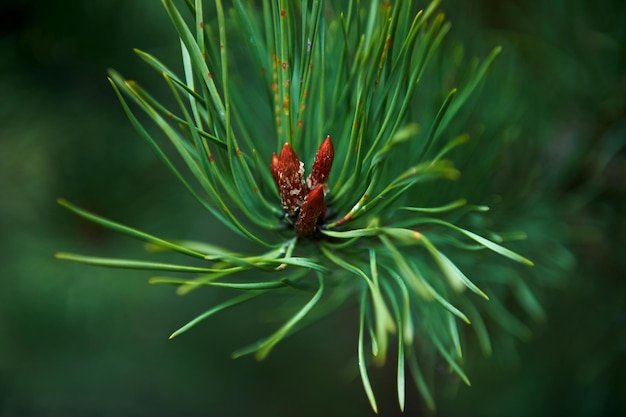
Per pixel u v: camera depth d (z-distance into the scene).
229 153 0.29
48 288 0.45
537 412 0.51
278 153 0.31
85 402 0.66
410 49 0.29
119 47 0.40
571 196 0.38
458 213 0.35
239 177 0.30
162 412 0.67
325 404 0.68
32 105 0.42
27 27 0.40
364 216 0.31
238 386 0.67
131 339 0.61
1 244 0.46
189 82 0.29
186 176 0.43
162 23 0.40
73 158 0.42
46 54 0.40
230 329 0.64
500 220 0.37
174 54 0.40
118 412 0.66
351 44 0.32
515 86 0.38
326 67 0.32
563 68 0.39
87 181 0.42
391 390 0.68
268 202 0.31
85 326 0.56
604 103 0.38
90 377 0.63
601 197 0.39
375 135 0.31
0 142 0.44
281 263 0.29
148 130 0.41
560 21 0.39
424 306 0.33
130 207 0.43
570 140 0.39
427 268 0.34
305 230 0.30
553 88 0.39
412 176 0.29
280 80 0.30
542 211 0.38
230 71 0.34
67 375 0.62
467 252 0.35
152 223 0.43
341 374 0.67
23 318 0.55
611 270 0.40
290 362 0.67
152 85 0.41
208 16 0.37
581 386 0.48
